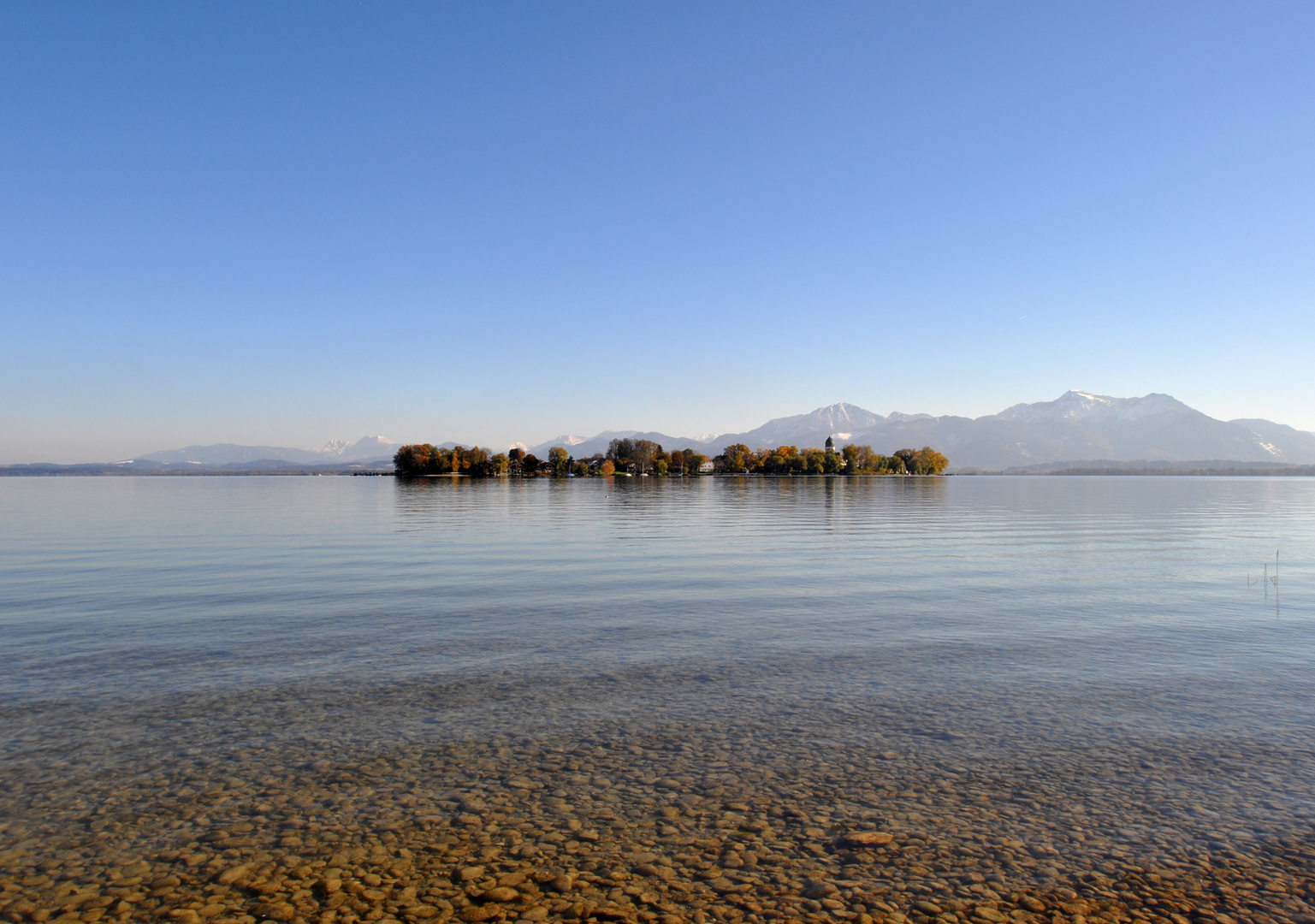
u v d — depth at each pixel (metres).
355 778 8.22
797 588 21.41
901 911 5.89
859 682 11.89
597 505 75.81
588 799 7.73
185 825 7.16
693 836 7.00
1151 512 62.88
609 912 5.84
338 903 5.94
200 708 10.50
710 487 149.88
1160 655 13.61
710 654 13.65
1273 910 5.91
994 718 10.20
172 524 48.69
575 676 12.22
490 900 5.99
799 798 7.78
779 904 5.97
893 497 99.50
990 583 22.30
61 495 106.50
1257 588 21.53
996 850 6.80
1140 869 6.49
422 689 11.48
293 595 20.06
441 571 25.11
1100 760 8.77
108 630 15.70
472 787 8.00
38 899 5.93
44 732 9.55
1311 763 8.66
